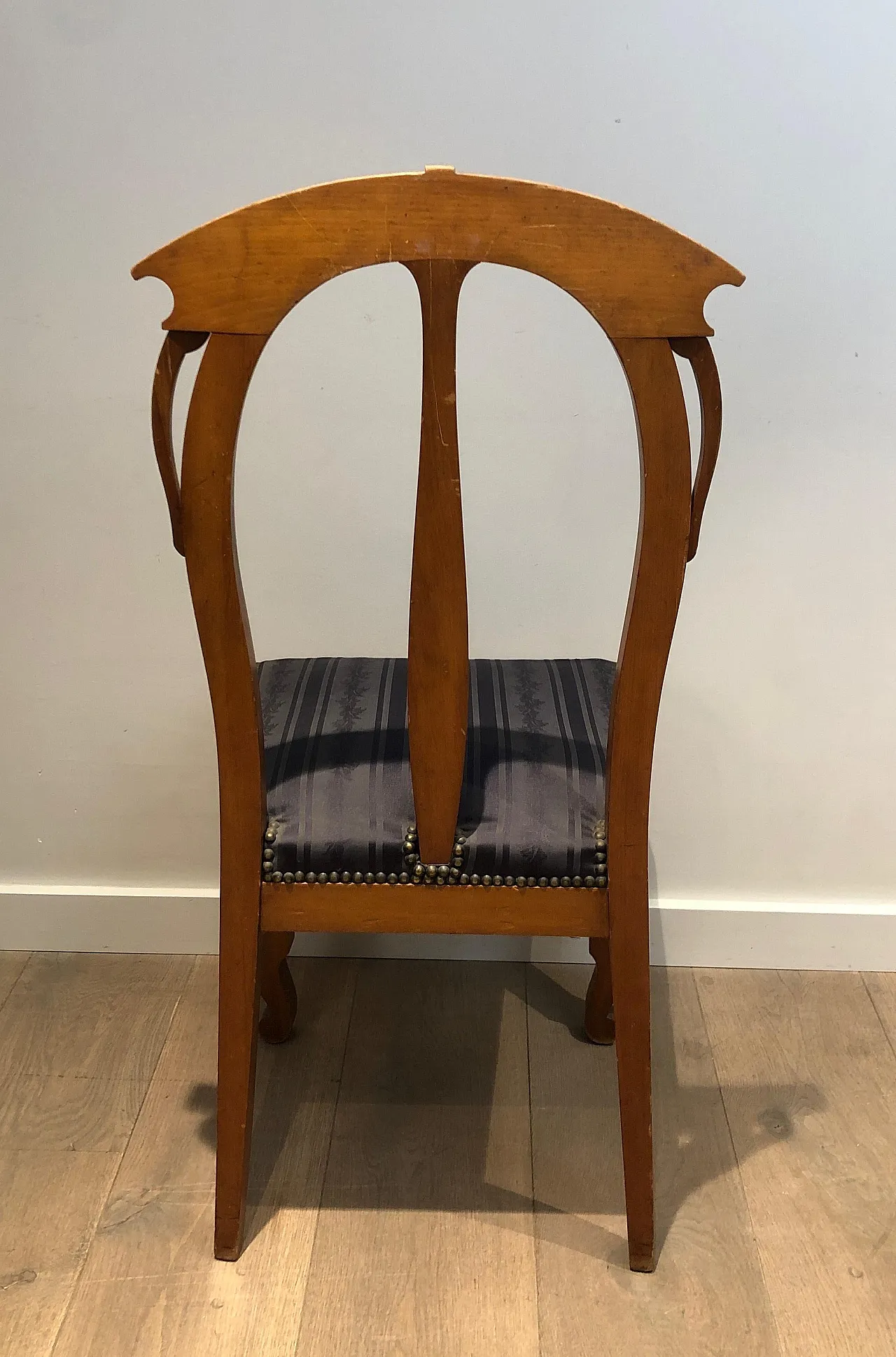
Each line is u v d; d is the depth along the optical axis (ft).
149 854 4.75
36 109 3.57
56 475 4.07
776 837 4.66
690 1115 3.98
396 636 4.34
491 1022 4.46
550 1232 3.51
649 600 2.64
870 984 4.72
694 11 3.44
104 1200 3.60
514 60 3.51
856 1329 3.20
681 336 2.34
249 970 3.09
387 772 3.05
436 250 2.27
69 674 4.41
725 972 4.80
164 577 4.23
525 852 2.95
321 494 4.08
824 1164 3.77
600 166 3.65
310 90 3.56
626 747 2.81
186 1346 3.14
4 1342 3.13
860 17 3.43
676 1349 3.14
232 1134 3.24
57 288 3.79
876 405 3.92
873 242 3.70
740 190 3.65
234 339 2.36
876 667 4.33
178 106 3.57
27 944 4.86
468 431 3.99
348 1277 3.35
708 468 2.50
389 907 3.04
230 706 2.79
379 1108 4.00
